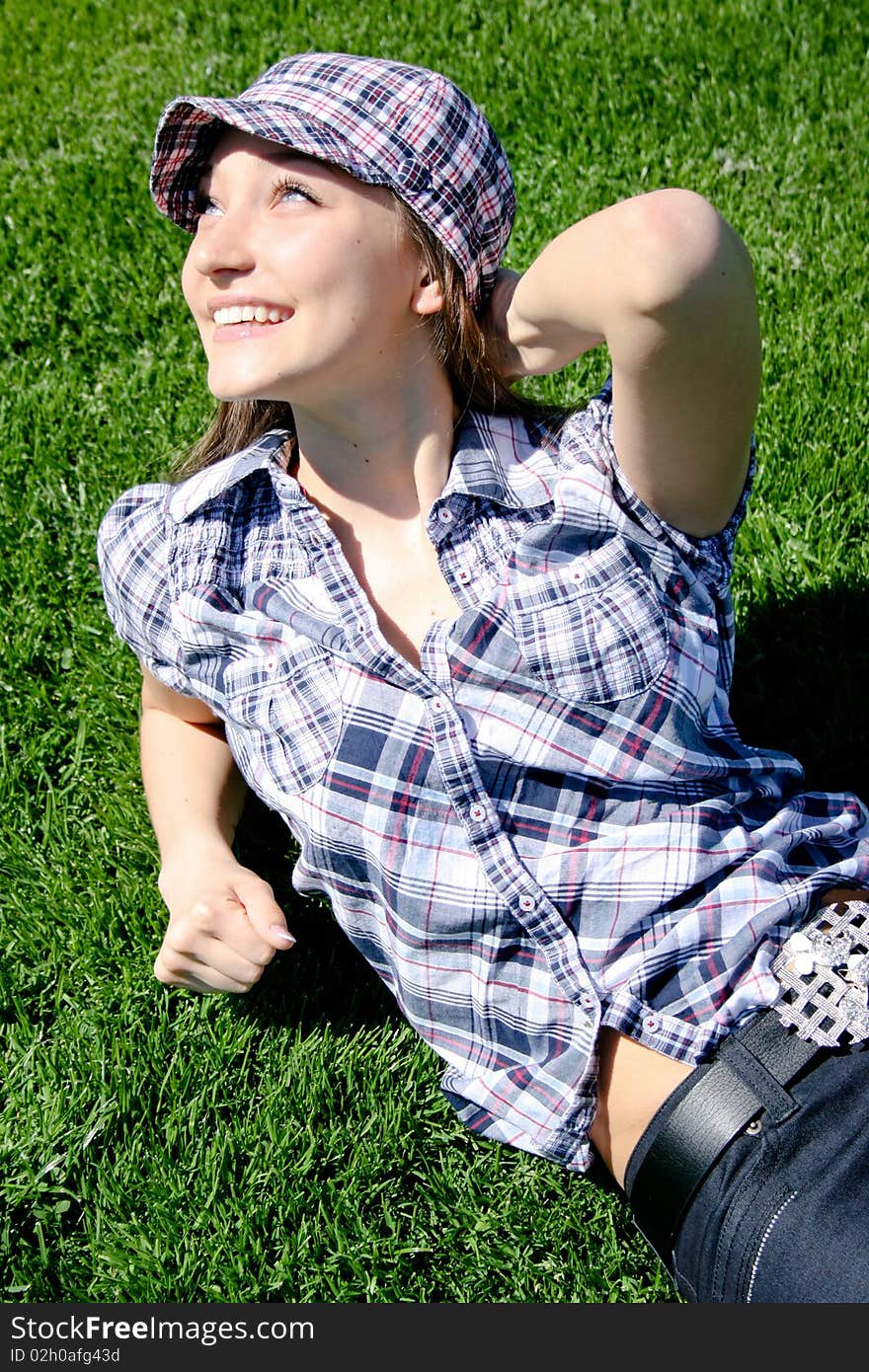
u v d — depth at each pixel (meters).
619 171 3.59
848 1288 1.40
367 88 1.60
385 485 1.74
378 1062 2.08
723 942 1.65
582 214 3.46
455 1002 1.76
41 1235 1.88
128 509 1.98
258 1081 2.10
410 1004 1.82
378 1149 1.98
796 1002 1.57
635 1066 1.64
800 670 2.54
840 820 1.82
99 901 2.27
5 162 4.04
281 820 2.39
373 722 1.68
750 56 3.89
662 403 1.51
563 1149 1.75
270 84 1.64
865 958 1.58
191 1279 1.85
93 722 2.56
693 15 4.05
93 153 4.00
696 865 1.67
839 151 3.59
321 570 1.72
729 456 1.60
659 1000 1.64
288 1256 1.86
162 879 2.00
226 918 1.88
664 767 1.69
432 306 1.66
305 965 2.21
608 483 1.67
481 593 1.70
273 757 1.75
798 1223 1.45
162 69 4.34
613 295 1.45
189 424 3.07
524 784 1.67
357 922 1.84
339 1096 2.06
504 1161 2.01
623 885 1.66
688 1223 1.55
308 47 4.21
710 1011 1.62
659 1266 1.90
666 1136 1.57
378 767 1.67
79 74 4.42
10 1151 1.98
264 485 1.84
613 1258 1.88
